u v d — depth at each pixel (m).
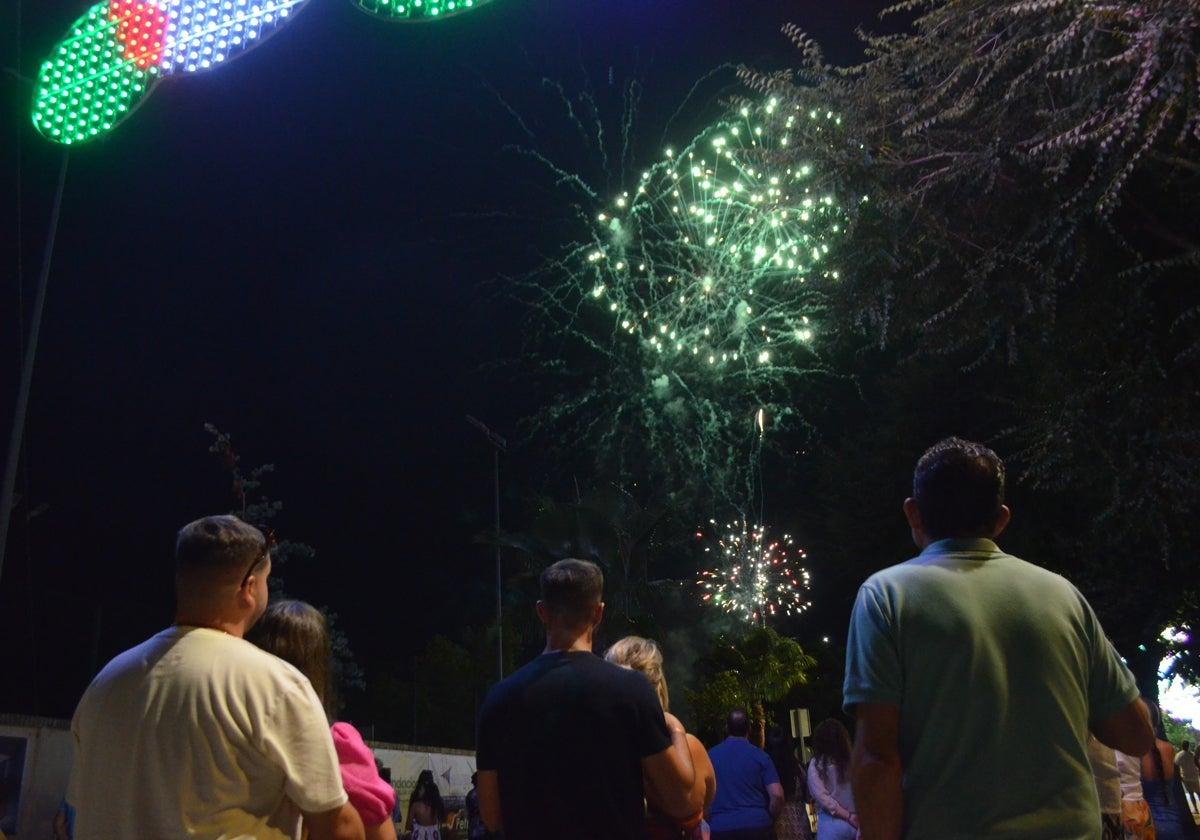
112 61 9.64
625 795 3.32
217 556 2.62
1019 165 8.89
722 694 17.28
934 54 9.43
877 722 2.33
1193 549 14.84
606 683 3.42
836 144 9.73
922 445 22.02
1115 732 2.47
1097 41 7.98
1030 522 18.34
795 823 9.43
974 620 2.38
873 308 9.93
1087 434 10.30
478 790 3.57
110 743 2.42
